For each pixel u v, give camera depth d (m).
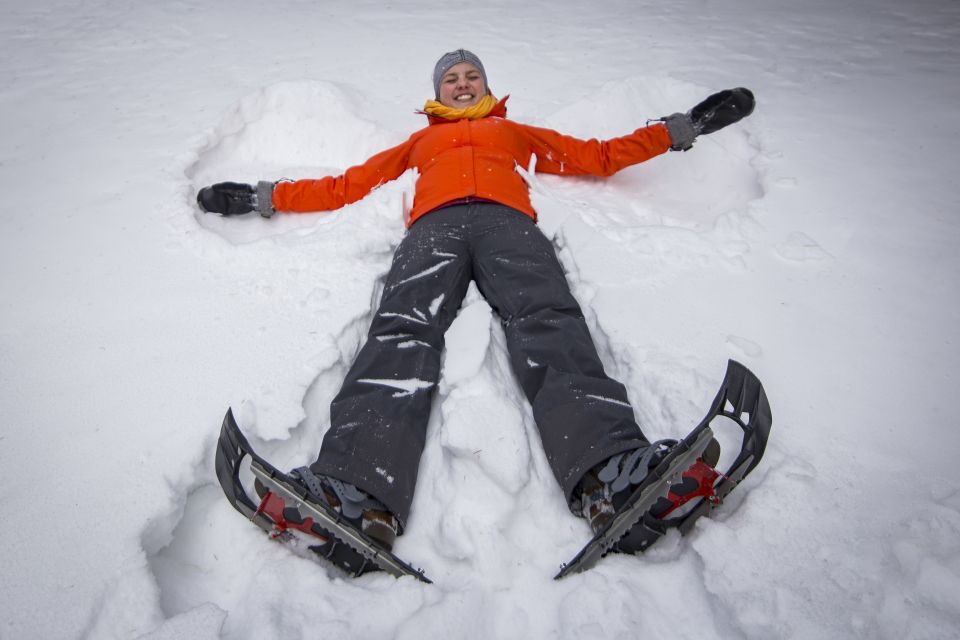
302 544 1.22
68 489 1.25
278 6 4.12
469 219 1.85
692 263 1.84
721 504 1.27
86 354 1.58
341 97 2.74
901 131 2.46
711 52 3.30
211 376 1.50
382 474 1.23
